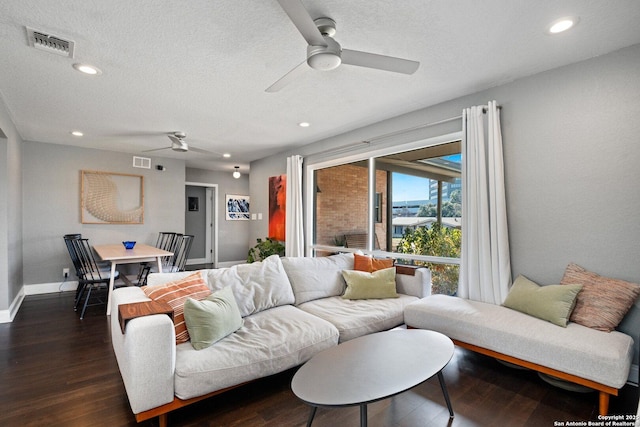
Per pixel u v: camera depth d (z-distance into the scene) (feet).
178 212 21.11
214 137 15.61
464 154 10.06
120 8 5.94
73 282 17.40
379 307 9.47
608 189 7.70
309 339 7.37
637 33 6.89
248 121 13.01
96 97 10.31
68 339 10.23
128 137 15.58
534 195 8.86
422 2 5.82
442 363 5.70
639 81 7.30
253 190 21.91
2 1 5.70
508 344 7.27
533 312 7.80
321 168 16.46
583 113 8.07
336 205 15.56
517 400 6.92
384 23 6.46
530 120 8.93
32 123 13.15
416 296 10.72
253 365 6.46
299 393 4.78
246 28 6.58
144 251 14.83
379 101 10.84
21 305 14.20
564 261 8.35
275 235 19.34
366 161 14.06
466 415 6.40
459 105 10.52
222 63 8.09
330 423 6.17
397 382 5.04
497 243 9.20
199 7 5.91
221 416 6.37
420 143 11.67
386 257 13.07
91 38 6.93
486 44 7.32
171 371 5.79
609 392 6.07
